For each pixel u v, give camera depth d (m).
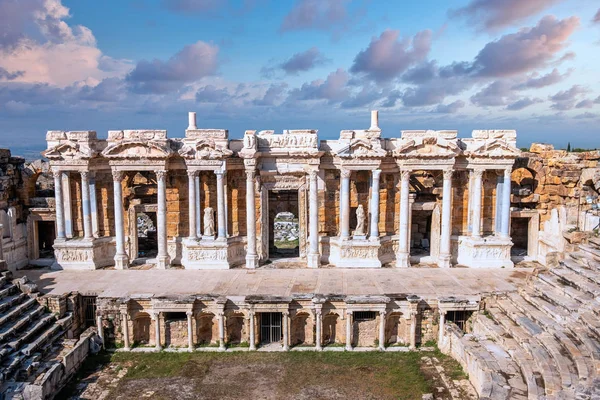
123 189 42.56
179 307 31.78
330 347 32.25
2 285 32.53
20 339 28.11
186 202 41.47
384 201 41.72
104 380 28.36
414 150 39.09
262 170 40.28
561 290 30.64
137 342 32.97
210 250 39.88
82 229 41.81
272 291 33.72
